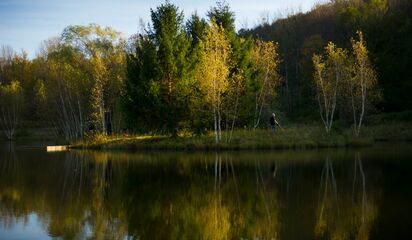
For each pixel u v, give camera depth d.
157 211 13.41
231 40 42.38
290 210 13.20
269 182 18.28
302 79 72.44
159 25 38.97
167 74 38.47
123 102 39.94
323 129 41.84
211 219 12.32
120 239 10.53
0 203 14.94
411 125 46.16
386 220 11.71
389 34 65.31
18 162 29.19
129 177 20.77
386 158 25.73
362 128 44.28
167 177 20.41
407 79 58.81
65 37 58.47
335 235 10.47
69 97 51.56
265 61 43.62
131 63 40.75
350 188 16.42
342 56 41.12
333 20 89.19
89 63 49.97
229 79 38.16
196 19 47.62
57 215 13.08
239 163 25.08
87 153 35.88
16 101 69.25
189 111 38.03
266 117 46.59
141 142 38.94
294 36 86.56
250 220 12.14
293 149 34.00
